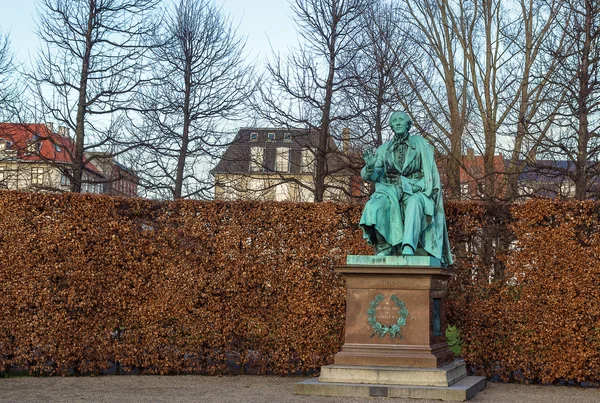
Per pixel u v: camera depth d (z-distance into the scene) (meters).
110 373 16.52
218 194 26.94
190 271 16.12
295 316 16.00
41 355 15.77
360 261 13.09
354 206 16.23
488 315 15.76
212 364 16.27
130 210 16.28
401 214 13.46
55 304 15.82
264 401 11.92
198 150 26.11
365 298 13.03
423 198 13.41
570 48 21.33
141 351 16.03
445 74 27.94
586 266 15.13
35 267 15.84
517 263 15.66
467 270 16.09
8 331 15.73
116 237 16.09
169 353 16.08
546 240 15.50
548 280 15.36
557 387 15.04
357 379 12.51
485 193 22.84
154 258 16.19
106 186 31.30
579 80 20.73
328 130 24.66
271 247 16.22
